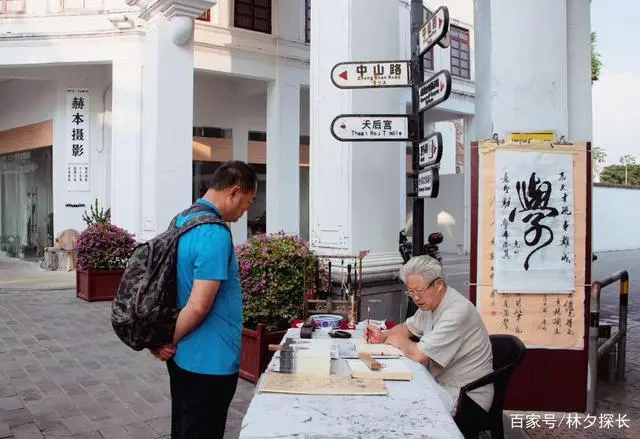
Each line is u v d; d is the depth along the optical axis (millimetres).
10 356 5742
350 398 2219
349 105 5793
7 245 16250
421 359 2869
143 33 11609
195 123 13609
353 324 3701
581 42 4605
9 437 3760
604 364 5117
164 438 3770
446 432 1912
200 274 2418
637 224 22500
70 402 4438
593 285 4219
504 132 4305
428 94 4340
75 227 12938
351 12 5844
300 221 14992
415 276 3023
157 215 9133
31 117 14156
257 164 14609
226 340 2582
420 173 4539
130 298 2398
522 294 4152
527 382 4184
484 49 4676
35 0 11867
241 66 12289
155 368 5359
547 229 4133
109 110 13086
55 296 9438
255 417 2021
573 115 4590
